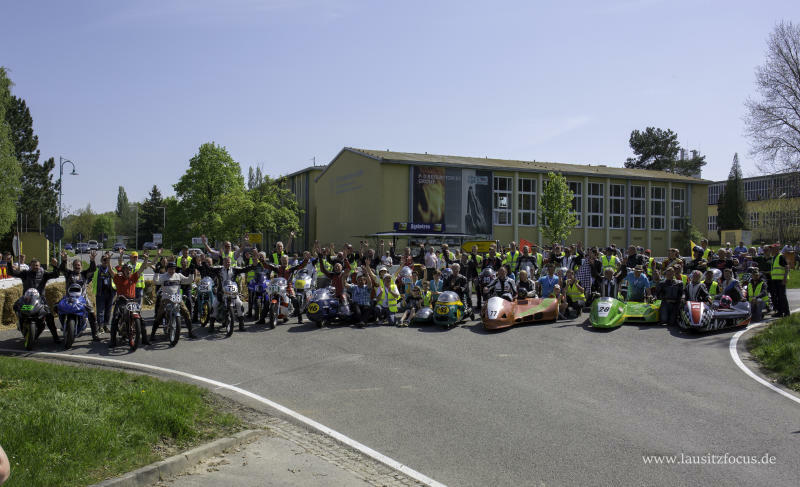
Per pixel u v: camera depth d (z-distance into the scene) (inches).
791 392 312.2
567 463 214.4
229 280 498.3
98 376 309.3
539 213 1825.8
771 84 1507.1
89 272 486.0
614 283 589.3
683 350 418.6
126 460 197.3
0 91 1483.8
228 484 188.7
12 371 311.4
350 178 1819.6
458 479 200.4
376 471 206.7
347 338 467.8
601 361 384.5
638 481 198.5
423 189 1648.6
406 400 297.0
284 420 266.2
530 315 524.7
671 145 3048.7
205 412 261.7
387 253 777.6
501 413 274.8
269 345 441.7
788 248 598.2
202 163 2048.5
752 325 525.3
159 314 452.1
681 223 2071.9
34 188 2351.1
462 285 560.1
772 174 1615.4
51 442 202.1
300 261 589.6
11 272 449.4
